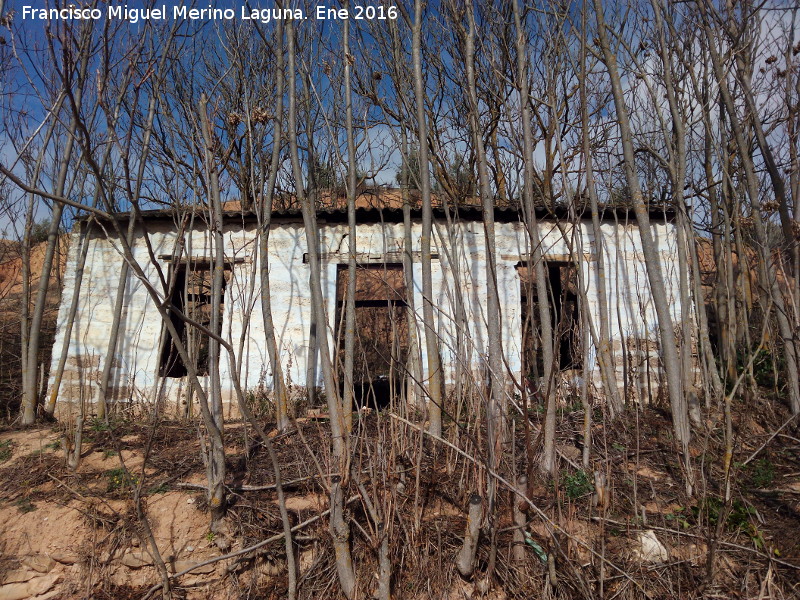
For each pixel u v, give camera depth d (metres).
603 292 6.47
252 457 5.88
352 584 4.11
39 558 4.88
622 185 7.77
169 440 6.51
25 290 8.25
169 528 5.00
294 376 8.00
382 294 10.66
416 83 5.58
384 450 4.34
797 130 6.16
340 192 10.03
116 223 2.91
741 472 5.49
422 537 4.44
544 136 6.35
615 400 6.38
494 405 3.92
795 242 5.02
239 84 7.43
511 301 8.17
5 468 5.79
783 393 7.13
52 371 8.11
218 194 5.54
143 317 8.28
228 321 8.12
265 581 4.69
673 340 6.10
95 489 5.41
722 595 4.14
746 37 6.80
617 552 4.41
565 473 5.17
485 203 5.01
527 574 4.24
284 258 8.30
